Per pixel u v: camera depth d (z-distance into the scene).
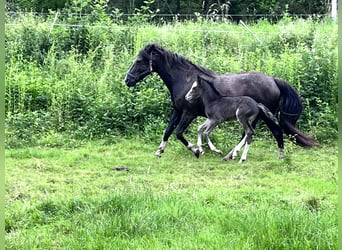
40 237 6.42
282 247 5.62
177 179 9.63
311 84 13.99
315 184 9.04
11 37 16.25
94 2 18.64
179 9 30.75
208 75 11.41
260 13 30.06
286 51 15.25
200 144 11.34
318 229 5.84
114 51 16.28
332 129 12.93
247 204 7.81
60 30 16.69
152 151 12.05
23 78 13.93
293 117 11.35
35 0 25.08
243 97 11.02
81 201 7.55
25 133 12.73
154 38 16.92
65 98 13.72
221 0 30.17
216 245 5.76
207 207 7.43
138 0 29.58
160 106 13.61
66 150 12.05
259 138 12.98
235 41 17.22
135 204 7.14
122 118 13.39
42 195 8.38
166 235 6.26
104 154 11.70
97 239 6.01
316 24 18.17
